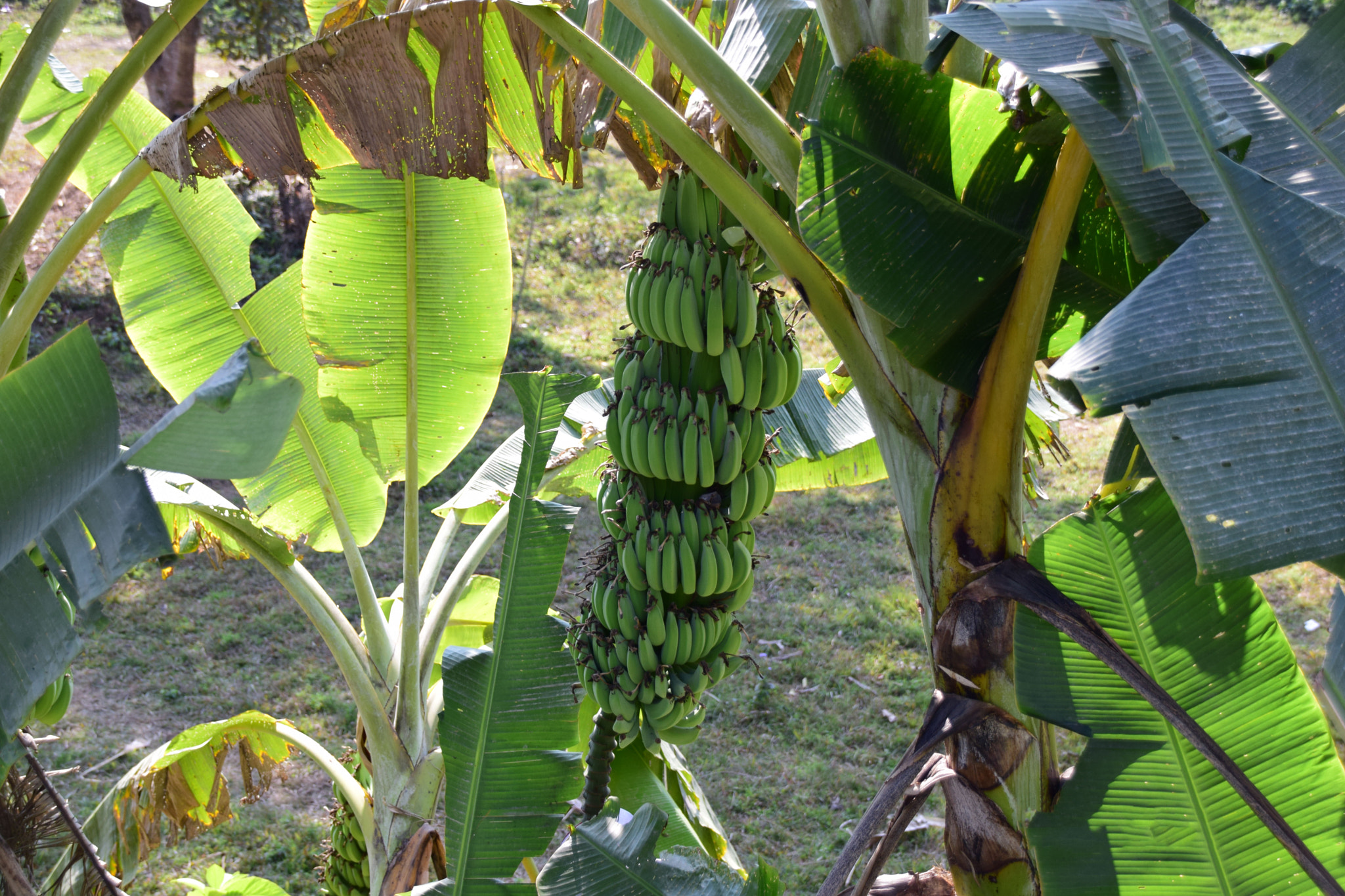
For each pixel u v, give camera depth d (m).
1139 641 1.94
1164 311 1.36
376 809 3.08
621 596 2.16
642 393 2.08
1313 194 1.44
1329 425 1.27
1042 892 1.94
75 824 2.68
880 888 2.22
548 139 2.24
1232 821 1.85
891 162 1.80
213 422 1.23
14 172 11.48
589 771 2.40
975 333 1.85
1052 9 1.44
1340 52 1.57
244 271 3.19
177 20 2.26
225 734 3.36
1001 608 1.85
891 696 5.79
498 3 2.01
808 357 10.16
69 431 1.52
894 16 1.89
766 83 2.07
